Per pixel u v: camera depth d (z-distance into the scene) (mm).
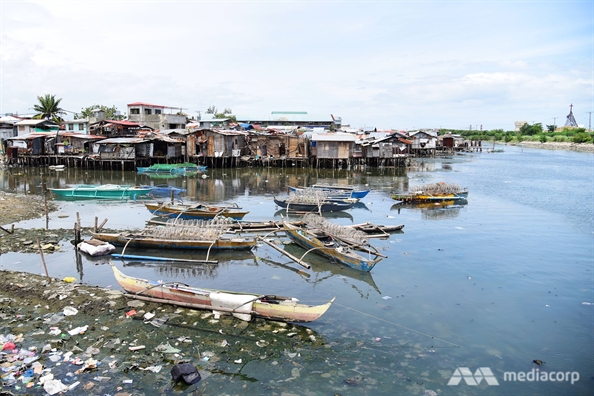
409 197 32312
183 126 77188
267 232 22797
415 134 81250
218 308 12828
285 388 9711
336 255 18266
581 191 38188
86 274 16406
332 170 54938
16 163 55344
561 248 20719
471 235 22953
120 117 83875
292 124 94500
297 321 12555
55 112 76750
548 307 14359
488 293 15414
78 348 10789
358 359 11023
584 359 11406
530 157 80688
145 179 44750
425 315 13648
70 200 31734
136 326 12055
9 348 10641
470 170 56531
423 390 9891
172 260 18109
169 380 9750
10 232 20859
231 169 54906
